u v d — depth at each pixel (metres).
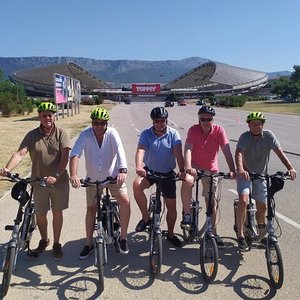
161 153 5.05
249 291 4.04
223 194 7.95
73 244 5.32
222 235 5.61
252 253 4.99
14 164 4.49
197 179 5.00
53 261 4.81
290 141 16.67
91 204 4.88
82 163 11.62
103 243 4.23
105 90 180.00
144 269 4.60
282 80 127.69
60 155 4.73
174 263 4.75
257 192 4.93
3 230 5.85
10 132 21.06
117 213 4.95
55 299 3.93
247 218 4.96
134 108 72.94
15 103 39.34
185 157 4.88
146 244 5.37
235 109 59.00
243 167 5.01
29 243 5.00
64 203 4.87
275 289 4.07
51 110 4.62
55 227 4.89
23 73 182.50
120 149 4.73
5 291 3.97
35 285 4.21
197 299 3.90
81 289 4.12
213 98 95.12
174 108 69.44
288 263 4.63
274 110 51.16
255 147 4.89
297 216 6.41
